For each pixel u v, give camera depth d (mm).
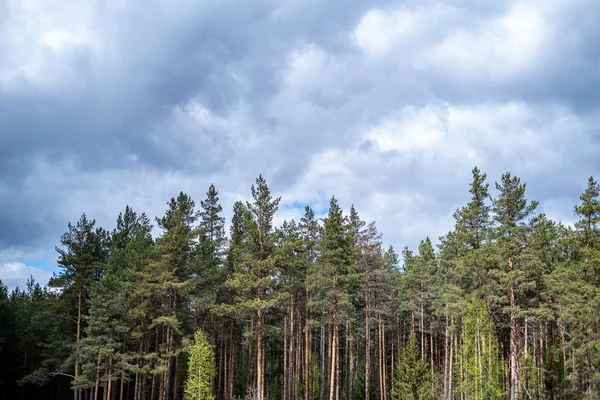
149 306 43812
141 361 46094
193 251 47000
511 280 36344
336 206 44469
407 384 43031
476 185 43562
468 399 41406
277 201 41594
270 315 50312
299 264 47375
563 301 35719
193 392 38062
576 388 34562
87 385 40625
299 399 49125
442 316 57281
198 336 40125
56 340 45938
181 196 49531
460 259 42781
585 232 36219
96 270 47469
